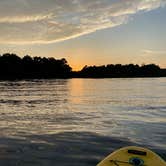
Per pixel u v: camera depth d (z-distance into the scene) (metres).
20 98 37.75
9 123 17.81
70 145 12.16
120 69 173.88
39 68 144.00
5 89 56.47
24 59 139.38
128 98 38.56
